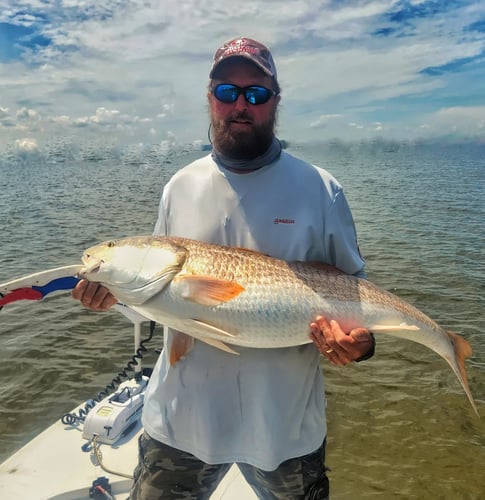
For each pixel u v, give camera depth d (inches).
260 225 102.8
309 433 103.7
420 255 543.2
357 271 108.4
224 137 102.0
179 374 103.9
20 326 338.3
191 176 108.7
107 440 150.5
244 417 101.1
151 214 793.6
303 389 102.5
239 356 100.4
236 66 99.4
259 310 96.1
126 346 308.3
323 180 105.0
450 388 269.1
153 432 106.7
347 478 202.4
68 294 398.0
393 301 109.0
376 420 242.1
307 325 98.3
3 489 133.1
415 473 205.3
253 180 103.9
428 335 114.9
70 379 273.7
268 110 101.3
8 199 979.9
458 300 401.4
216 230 104.4
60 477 138.1
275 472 102.0
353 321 101.6
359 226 715.4
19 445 218.1
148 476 108.3
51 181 1315.2
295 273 100.0
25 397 258.1
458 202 915.4
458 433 232.1
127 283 98.0
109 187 1160.2
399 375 282.0
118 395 161.9
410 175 1401.3
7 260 509.4
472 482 199.6
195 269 97.8
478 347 317.1
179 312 97.2
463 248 573.6
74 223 715.4
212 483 109.8
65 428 160.1
